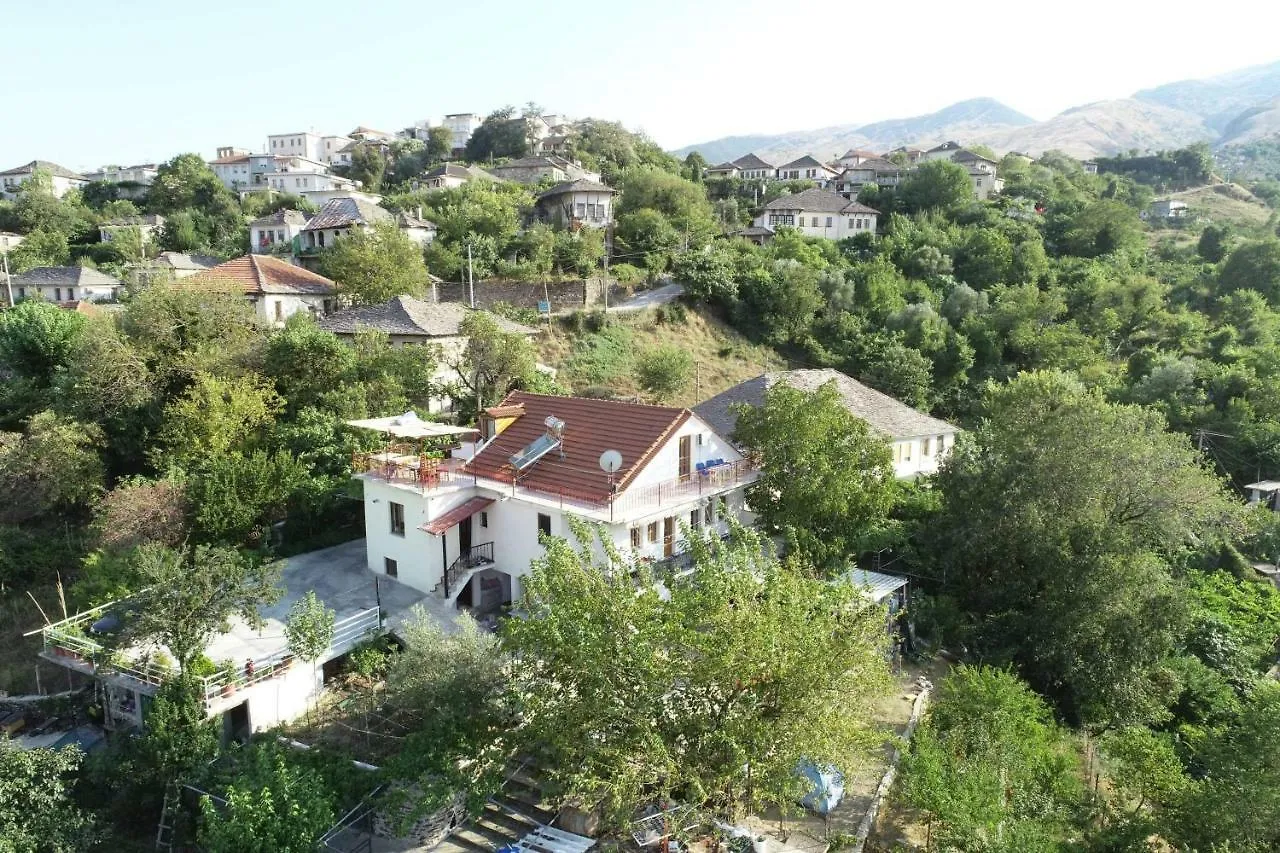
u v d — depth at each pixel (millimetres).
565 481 28250
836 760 16484
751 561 18609
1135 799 23156
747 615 16109
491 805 19859
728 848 18344
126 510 27734
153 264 69812
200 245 90188
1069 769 23688
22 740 21641
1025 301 71438
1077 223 97125
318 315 51750
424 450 32000
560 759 16797
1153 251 104188
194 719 19578
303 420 34344
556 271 68875
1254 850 19828
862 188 111312
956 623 30875
